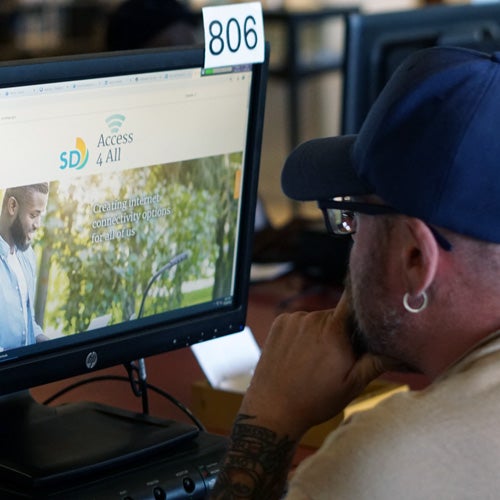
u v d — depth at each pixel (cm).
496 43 360
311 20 822
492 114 146
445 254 149
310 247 367
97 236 211
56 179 202
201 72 217
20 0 840
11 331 202
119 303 219
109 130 207
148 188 217
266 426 186
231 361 267
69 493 192
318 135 894
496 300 150
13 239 198
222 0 749
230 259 236
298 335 192
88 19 827
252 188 234
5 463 196
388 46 334
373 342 163
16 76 189
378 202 157
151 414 253
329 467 142
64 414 224
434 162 146
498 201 145
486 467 139
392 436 141
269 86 872
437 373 158
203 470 207
